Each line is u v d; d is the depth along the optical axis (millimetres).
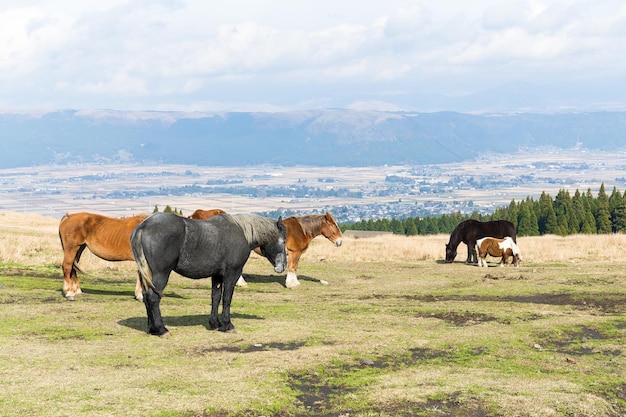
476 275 24703
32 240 29016
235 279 12844
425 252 33719
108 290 18500
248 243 12898
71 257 16703
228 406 8523
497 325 14617
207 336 12344
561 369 11039
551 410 8672
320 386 9758
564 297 19141
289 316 15055
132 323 13328
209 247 12305
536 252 33562
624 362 11609
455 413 8617
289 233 20953
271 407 8664
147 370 9875
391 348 11961
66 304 15398
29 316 13773
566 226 92000
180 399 8625
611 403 9289
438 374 10289
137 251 12000
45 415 7781
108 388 8906
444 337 13031
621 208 92000
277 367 10359
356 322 14516
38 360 10219
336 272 25609
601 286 20766
